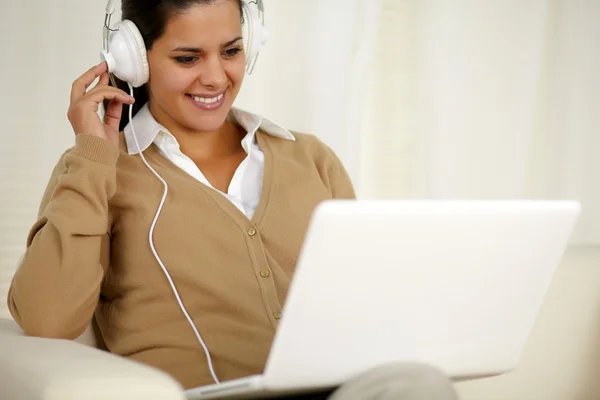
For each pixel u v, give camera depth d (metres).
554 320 2.63
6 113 2.79
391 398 1.52
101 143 2.12
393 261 1.53
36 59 2.81
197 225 2.21
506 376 2.57
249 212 2.36
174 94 2.31
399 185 3.60
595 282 2.70
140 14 2.27
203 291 2.19
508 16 3.64
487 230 1.62
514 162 3.69
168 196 2.25
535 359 2.61
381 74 3.53
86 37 2.88
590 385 2.69
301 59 3.23
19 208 2.82
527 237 1.68
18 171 2.81
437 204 1.54
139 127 2.38
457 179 3.60
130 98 2.26
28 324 1.99
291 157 2.51
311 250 1.44
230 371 2.15
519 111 3.69
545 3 3.69
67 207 2.05
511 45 3.66
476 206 1.58
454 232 1.57
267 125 2.52
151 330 2.18
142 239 2.20
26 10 2.80
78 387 1.36
